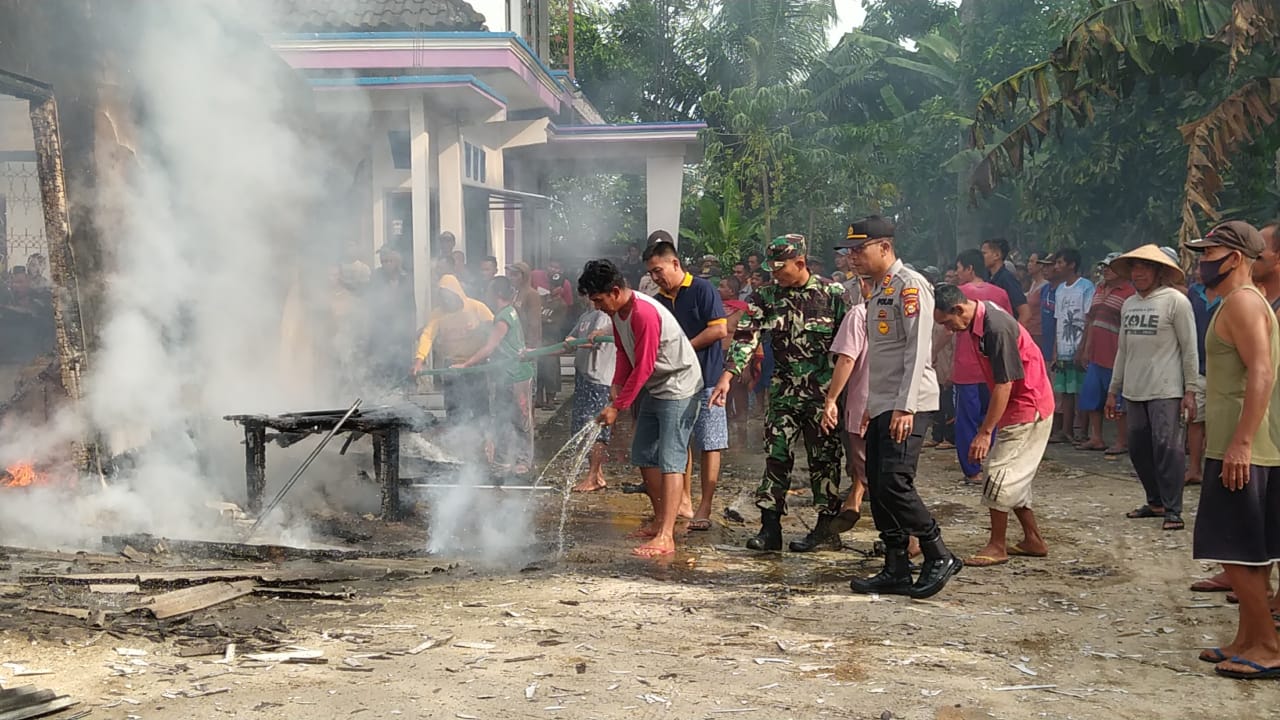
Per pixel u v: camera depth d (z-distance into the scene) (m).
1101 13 11.70
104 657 4.26
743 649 4.55
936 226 24.86
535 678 4.13
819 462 6.57
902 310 5.43
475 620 4.91
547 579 5.75
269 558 5.96
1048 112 13.02
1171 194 15.27
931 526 5.46
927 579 5.45
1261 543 4.20
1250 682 4.21
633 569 6.05
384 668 4.21
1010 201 21.84
